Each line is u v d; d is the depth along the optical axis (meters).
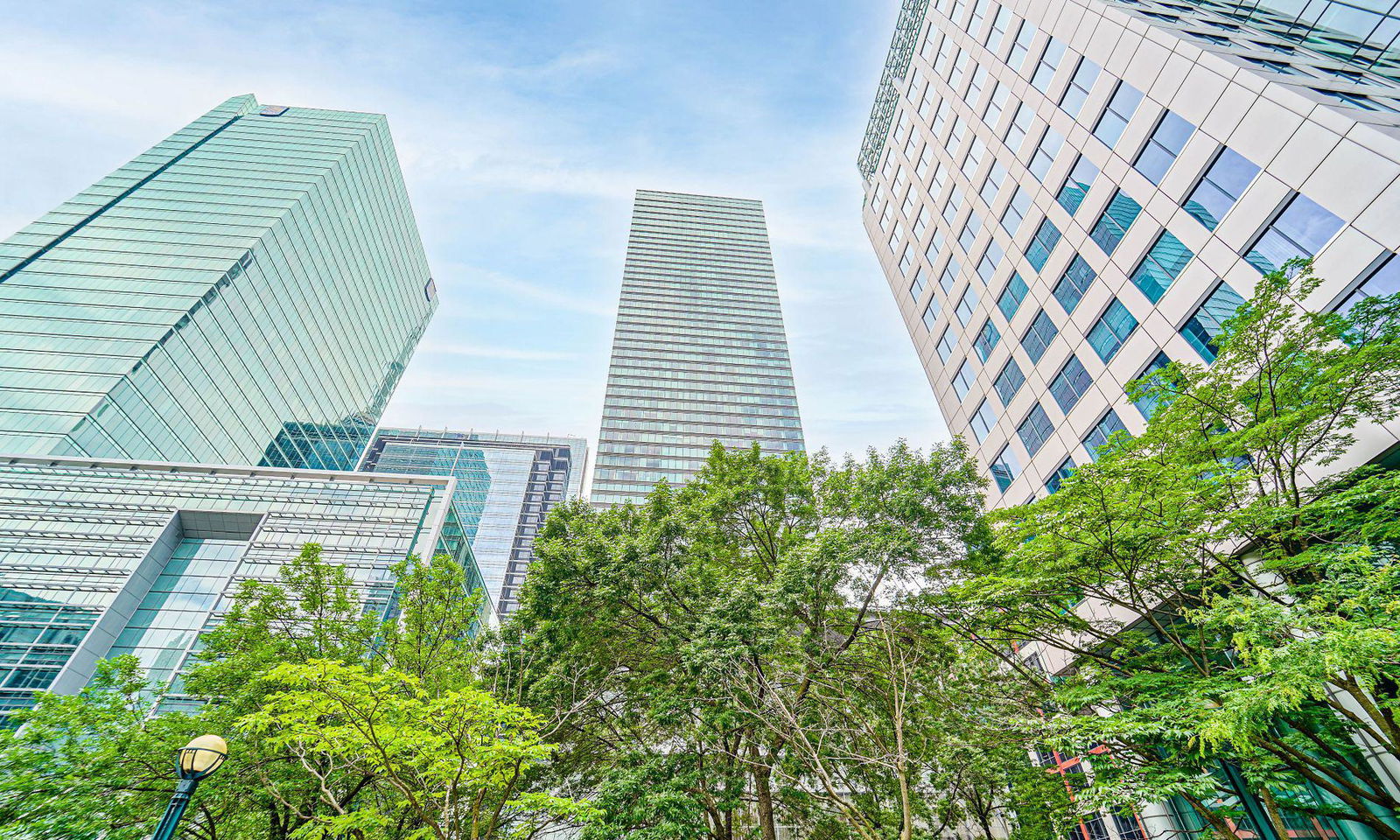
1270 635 9.62
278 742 10.57
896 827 16.78
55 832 10.83
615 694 18.42
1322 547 11.63
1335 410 12.66
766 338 105.56
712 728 15.05
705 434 89.88
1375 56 20.27
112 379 51.38
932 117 42.12
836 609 17.95
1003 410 33.22
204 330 59.31
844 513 18.77
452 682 17.03
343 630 17.66
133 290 58.53
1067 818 14.25
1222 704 10.40
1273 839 15.95
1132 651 16.64
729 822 16.14
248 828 13.85
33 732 11.81
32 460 47.22
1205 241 20.45
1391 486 10.80
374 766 12.30
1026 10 30.86
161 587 46.28
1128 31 24.00
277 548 48.34
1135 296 23.53
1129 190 23.91
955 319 39.03
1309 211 17.16
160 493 50.66
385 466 114.06
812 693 15.02
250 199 72.94
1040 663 24.19
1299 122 17.38
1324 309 16.56
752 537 20.78
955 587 15.18
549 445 144.25
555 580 16.47
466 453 119.69
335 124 92.06
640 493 81.19
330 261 81.00
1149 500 12.15
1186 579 13.73
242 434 64.19
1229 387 13.89
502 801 13.92
